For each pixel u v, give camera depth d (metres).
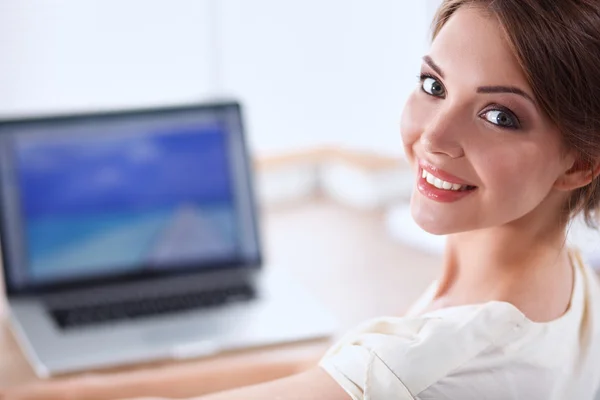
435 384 0.99
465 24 1.00
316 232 2.43
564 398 1.08
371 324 1.05
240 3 2.66
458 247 1.12
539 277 1.07
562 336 1.07
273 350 1.75
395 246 2.33
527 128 0.98
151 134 1.98
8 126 1.92
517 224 1.06
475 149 0.99
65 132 1.94
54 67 2.53
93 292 1.94
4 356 1.75
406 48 2.59
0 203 1.91
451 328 1.00
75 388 1.56
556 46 0.95
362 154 2.66
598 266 2.07
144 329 1.80
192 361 1.71
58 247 1.93
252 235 2.03
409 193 2.62
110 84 2.60
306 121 2.77
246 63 2.71
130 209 1.96
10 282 1.91
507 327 1.01
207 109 2.01
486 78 0.98
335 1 2.67
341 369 1.01
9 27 2.46
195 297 1.93
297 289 1.96
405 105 1.07
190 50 2.66
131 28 2.58
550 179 1.01
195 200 1.99
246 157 2.02
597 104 0.98
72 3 2.51
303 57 2.72
